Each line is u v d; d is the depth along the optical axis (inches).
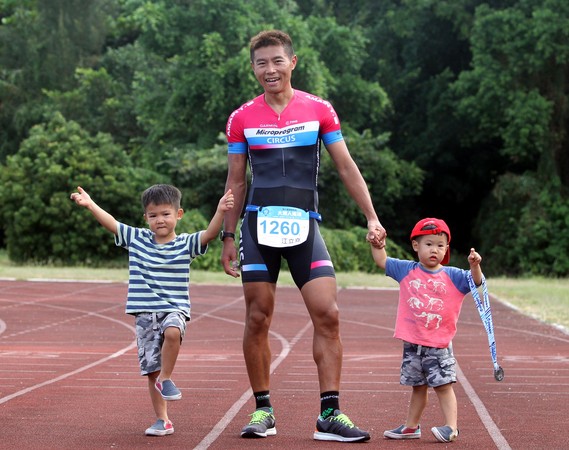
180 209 307.1
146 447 277.1
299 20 1916.8
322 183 1797.5
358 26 2159.2
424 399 295.3
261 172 300.2
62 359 537.0
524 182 1899.6
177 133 2017.7
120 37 2568.9
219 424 319.3
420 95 2201.0
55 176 1713.8
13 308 908.6
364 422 327.3
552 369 489.4
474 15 2017.7
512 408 358.3
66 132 1811.0
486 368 494.0
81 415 337.7
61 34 2321.6
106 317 831.7
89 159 1756.9
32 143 1784.0
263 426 293.6
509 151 1845.5
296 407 359.3
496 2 2009.1
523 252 1866.4
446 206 2279.8
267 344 301.7
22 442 284.7
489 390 409.1
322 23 2021.4
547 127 1823.3
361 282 1333.7
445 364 290.7
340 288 1254.9
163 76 2122.3
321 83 1829.5
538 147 1818.4
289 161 299.1
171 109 1905.8
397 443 286.0
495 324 797.2
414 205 2256.4
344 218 1894.7
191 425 317.1
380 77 2222.0
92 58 2380.7
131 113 2202.3
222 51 1840.6
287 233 293.9
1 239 2287.2
